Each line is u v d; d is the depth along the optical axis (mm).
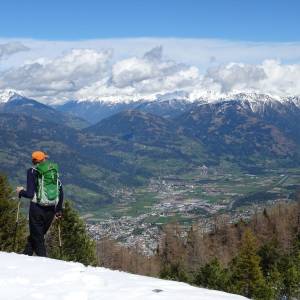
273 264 72000
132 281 8664
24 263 9805
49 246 33125
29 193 11711
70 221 43312
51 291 7582
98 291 7734
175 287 8258
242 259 55656
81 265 10312
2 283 7898
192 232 92875
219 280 52844
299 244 88250
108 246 71062
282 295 62875
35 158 11953
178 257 81625
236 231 110188
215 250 93500
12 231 31125
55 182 11969
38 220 11930
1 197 33062
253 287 54656
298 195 139375
